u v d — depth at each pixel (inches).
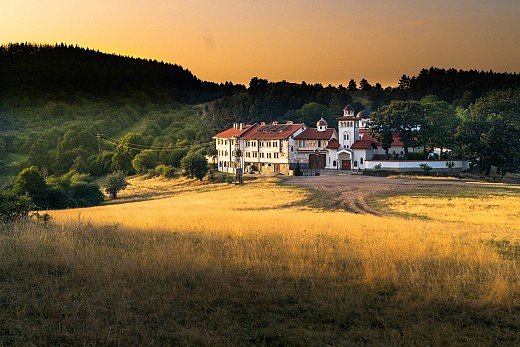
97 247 886.4
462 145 4069.9
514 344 510.9
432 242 1043.9
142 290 645.9
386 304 617.0
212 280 692.7
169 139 7327.8
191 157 4803.2
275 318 577.6
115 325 542.0
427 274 734.5
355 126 4717.0
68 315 573.6
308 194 3095.5
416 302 614.9
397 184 3380.9
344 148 4734.3
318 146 4773.6
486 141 3941.9
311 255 848.3
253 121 7618.1
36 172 3021.7
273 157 4869.6
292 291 651.5
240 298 633.0
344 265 804.0
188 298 624.4
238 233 1149.7
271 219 1560.0
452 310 603.2
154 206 2726.4
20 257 791.1
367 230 1283.2
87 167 6373.0
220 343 497.7
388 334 529.7
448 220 1889.8
